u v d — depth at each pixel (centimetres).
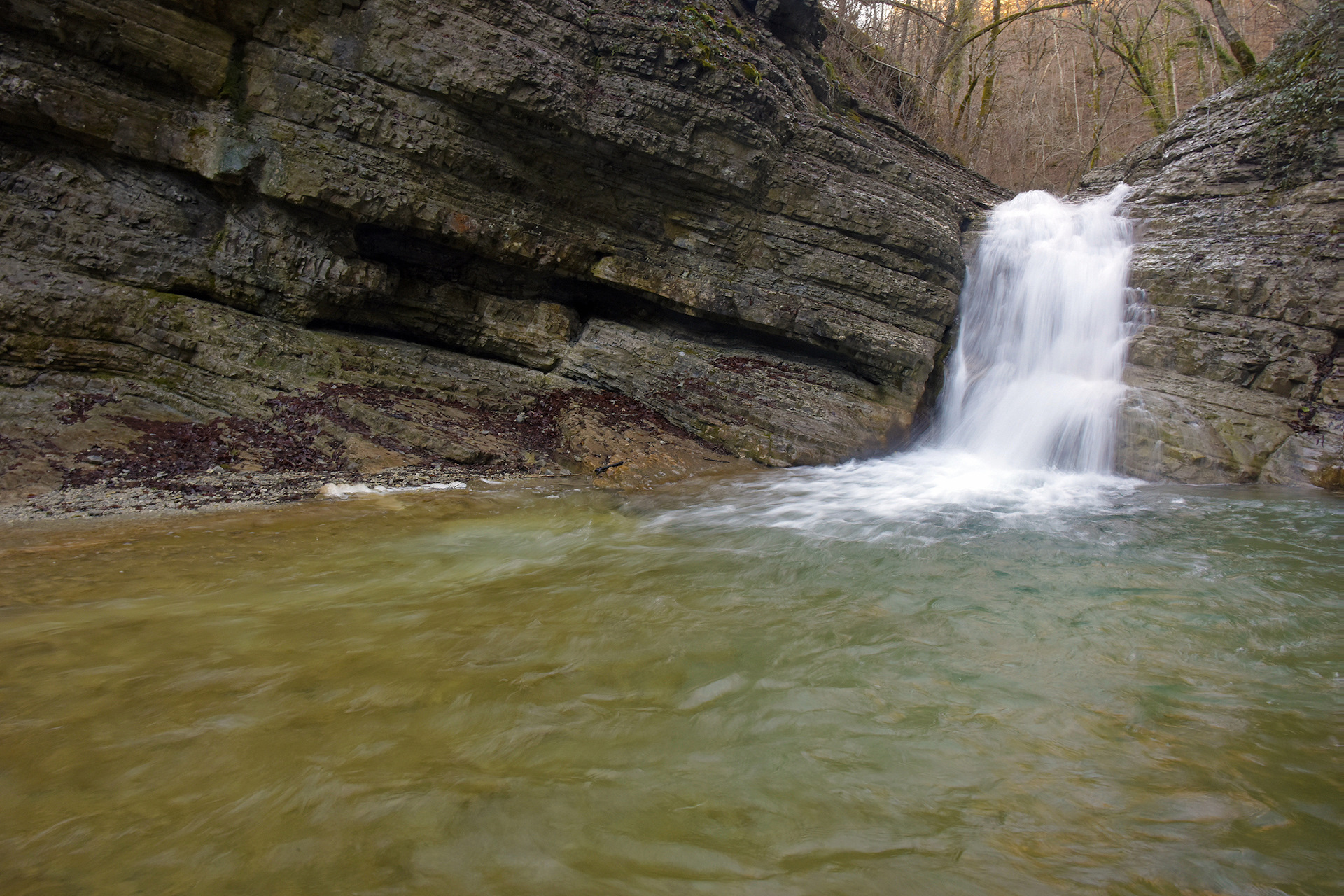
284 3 747
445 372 902
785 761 272
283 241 818
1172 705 321
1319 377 959
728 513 710
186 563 475
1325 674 352
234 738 269
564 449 850
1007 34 2100
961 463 988
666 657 362
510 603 432
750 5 1152
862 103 1291
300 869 204
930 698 325
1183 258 1071
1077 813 242
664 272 979
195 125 759
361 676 323
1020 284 1166
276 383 787
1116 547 594
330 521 585
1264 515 717
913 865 216
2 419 647
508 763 263
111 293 734
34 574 439
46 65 689
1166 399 983
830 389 1004
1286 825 236
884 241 1025
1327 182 1001
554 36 836
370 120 794
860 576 512
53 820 220
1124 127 2002
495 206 884
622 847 221
